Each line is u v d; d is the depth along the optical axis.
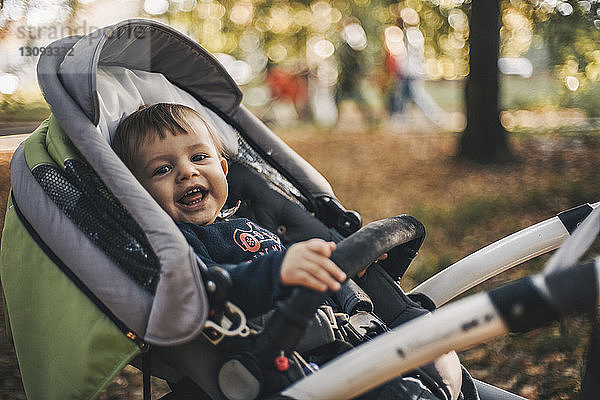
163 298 1.32
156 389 2.77
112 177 1.45
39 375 1.49
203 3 12.66
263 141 2.15
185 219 1.80
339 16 13.28
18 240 1.55
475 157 7.60
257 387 1.30
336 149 9.42
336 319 1.64
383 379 1.16
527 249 1.84
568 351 2.94
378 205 5.85
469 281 1.88
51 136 1.61
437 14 10.63
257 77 16.06
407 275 3.87
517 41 9.86
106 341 1.39
